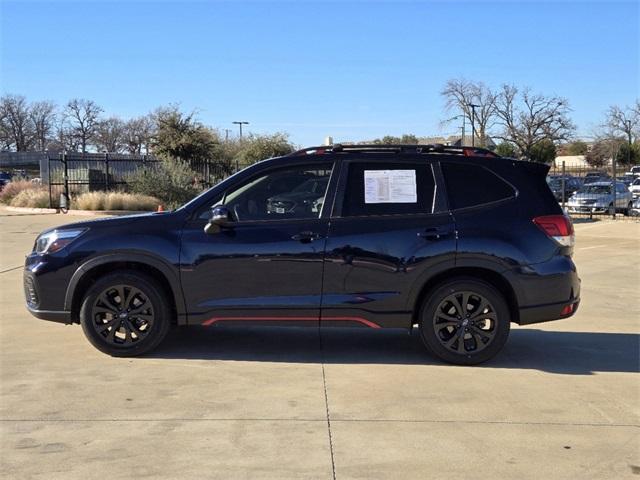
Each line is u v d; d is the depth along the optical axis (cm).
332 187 604
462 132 6062
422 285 589
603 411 490
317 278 589
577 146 8838
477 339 596
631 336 728
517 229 591
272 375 566
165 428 447
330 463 397
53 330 711
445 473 386
